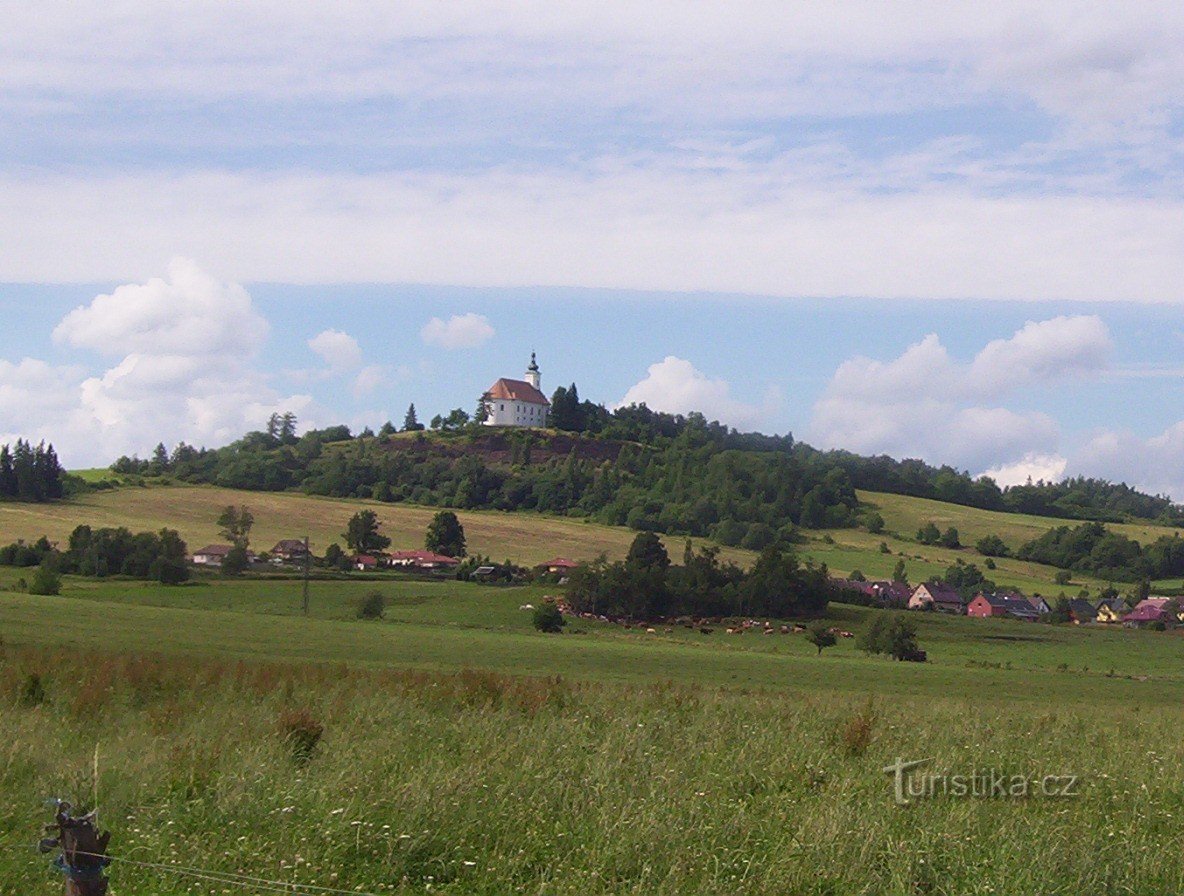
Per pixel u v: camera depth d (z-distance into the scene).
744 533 199.50
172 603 102.12
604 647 76.62
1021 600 146.12
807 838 12.62
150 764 14.69
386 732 18.38
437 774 14.18
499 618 106.69
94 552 118.00
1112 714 33.97
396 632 77.25
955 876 12.10
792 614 118.75
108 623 65.25
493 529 189.38
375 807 13.05
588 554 175.00
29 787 13.91
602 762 15.82
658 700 26.73
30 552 123.38
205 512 182.88
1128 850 12.80
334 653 56.97
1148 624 128.75
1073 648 102.75
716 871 11.70
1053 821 14.36
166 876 11.30
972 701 43.00
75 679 26.48
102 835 10.07
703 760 17.64
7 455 180.38
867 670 68.44
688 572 121.06
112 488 197.50
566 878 11.48
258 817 12.88
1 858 11.44
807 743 19.42
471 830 12.76
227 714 20.00
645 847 12.23
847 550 197.25
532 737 18.42
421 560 148.75
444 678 31.88
